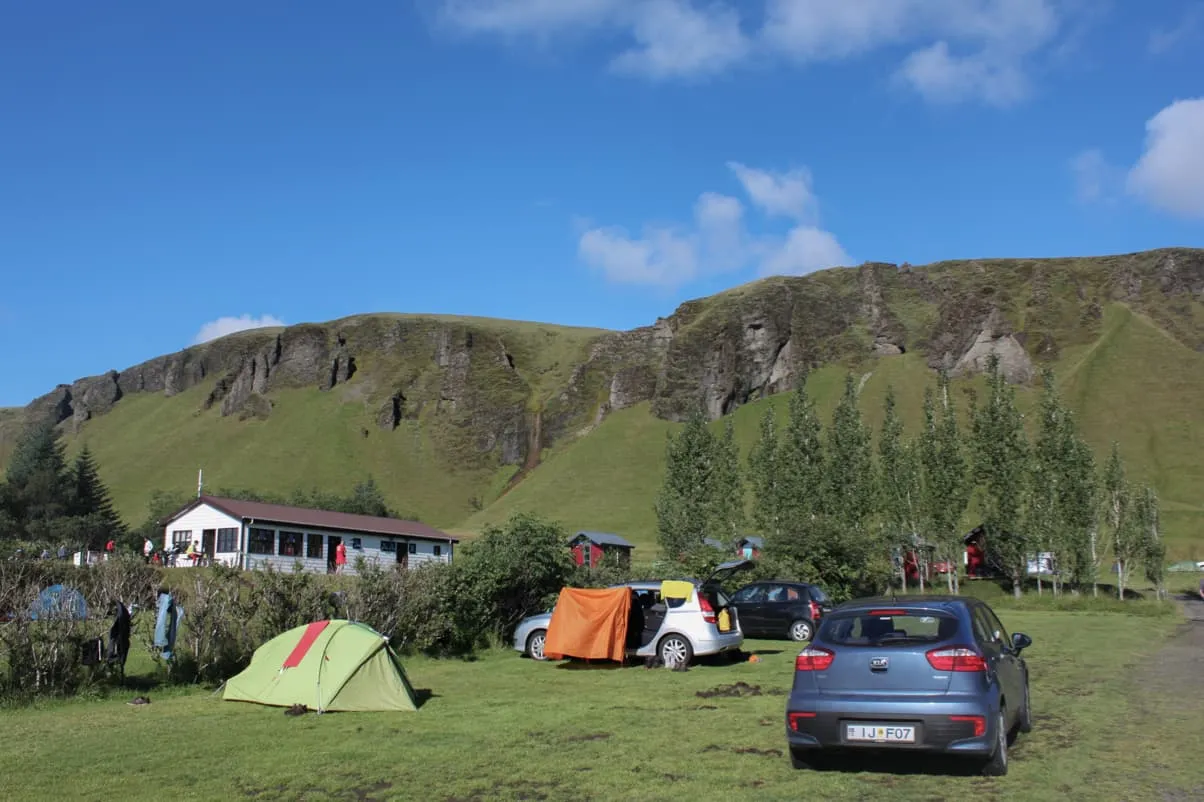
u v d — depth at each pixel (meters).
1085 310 161.88
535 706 12.59
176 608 15.48
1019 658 10.62
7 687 13.32
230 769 8.96
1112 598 45.09
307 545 52.06
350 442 195.00
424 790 8.08
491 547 21.41
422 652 18.86
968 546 58.91
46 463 119.12
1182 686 14.00
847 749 8.48
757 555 40.03
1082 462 47.53
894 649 8.41
